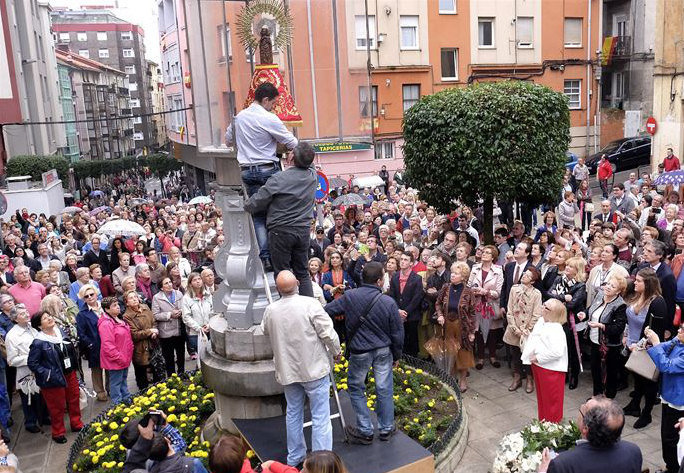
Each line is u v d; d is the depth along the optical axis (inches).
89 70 2891.2
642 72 1374.3
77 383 329.7
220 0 282.2
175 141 1801.2
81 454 285.1
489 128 423.8
